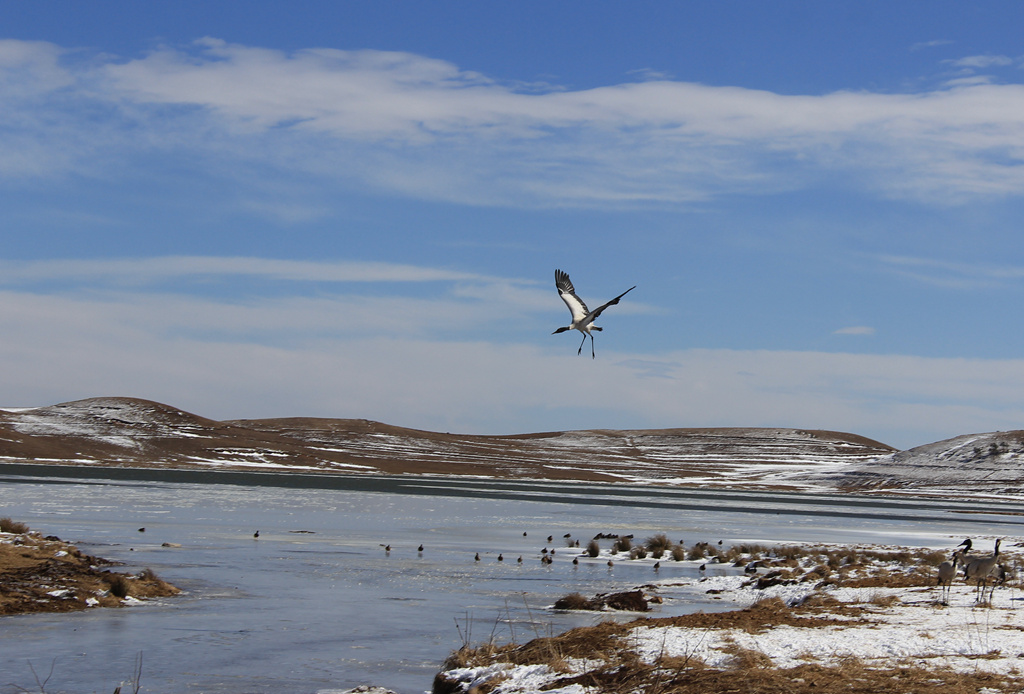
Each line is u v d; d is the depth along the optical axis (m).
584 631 18.77
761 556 44.38
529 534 58.25
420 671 19.14
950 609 22.20
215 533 50.97
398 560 40.72
